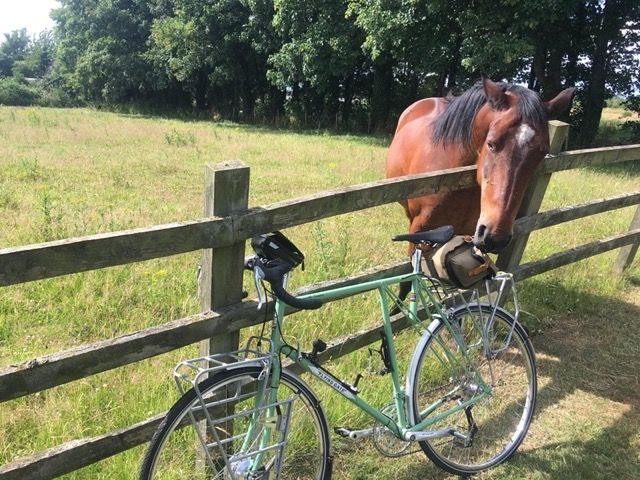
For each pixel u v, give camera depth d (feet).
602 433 10.49
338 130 82.33
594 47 58.85
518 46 43.27
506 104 10.10
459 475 9.04
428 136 13.01
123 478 8.07
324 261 15.83
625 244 16.85
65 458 6.79
